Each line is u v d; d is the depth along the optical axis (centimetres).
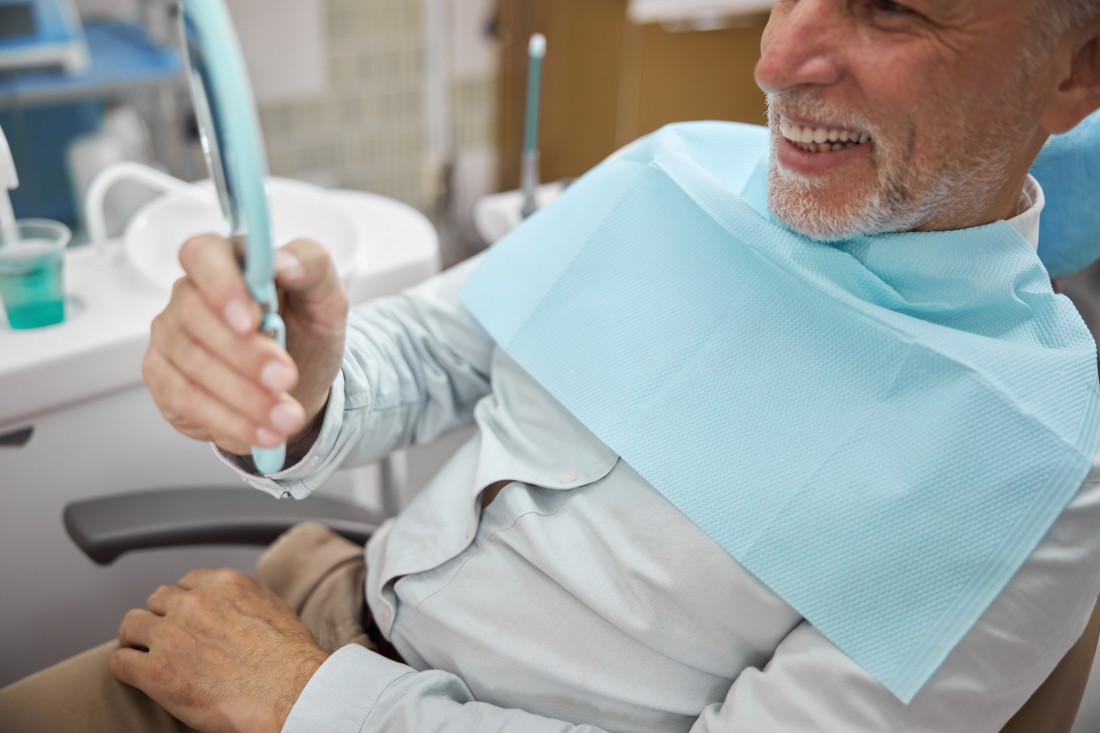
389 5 265
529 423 84
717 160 91
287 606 86
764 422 71
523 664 76
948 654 62
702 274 79
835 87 65
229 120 43
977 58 61
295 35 253
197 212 116
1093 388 67
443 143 288
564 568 75
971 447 64
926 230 71
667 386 76
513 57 286
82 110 222
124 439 108
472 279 91
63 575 110
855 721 63
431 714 70
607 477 77
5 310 99
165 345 57
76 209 226
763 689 67
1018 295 71
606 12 244
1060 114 65
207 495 99
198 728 77
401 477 126
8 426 97
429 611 80
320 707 72
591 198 89
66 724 80
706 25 245
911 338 68
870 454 67
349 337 85
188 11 44
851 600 65
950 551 63
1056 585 62
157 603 85
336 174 282
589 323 82
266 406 54
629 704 73
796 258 74
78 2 224
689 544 71
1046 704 69
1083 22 61
